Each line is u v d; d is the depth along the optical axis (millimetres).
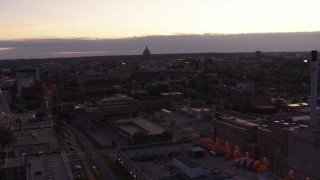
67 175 168500
